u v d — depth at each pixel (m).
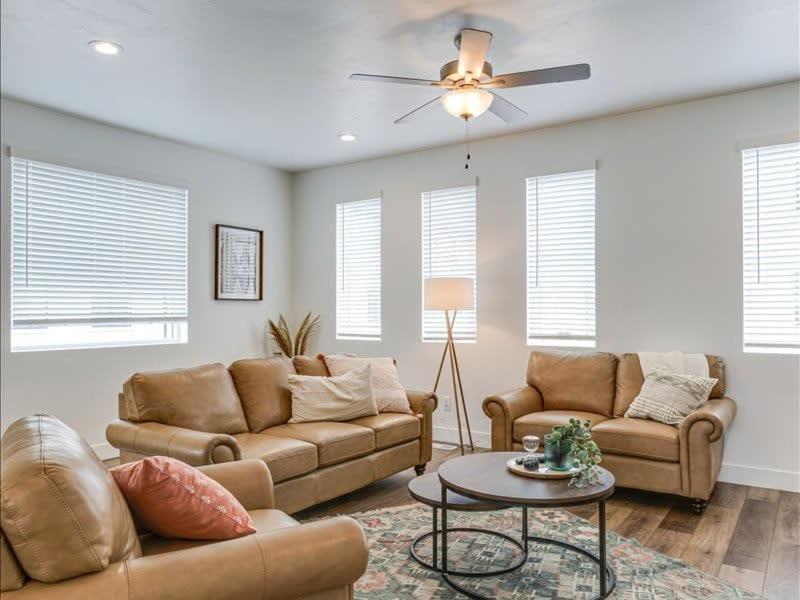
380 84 3.71
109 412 4.56
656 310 4.26
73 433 1.77
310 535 1.56
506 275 4.91
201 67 3.44
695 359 3.91
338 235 5.94
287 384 3.86
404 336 5.46
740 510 3.41
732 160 3.99
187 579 1.36
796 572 2.61
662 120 4.23
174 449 2.76
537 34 3.04
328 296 5.99
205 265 5.34
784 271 3.84
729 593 2.41
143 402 3.11
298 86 3.75
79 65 3.41
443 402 5.23
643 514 3.36
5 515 1.25
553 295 4.72
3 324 3.98
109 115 4.32
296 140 5.01
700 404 3.66
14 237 4.04
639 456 3.50
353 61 3.36
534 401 4.30
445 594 2.40
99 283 4.53
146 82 3.67
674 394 3.70
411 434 4.00
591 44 3.18
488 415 4.06
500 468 2.72
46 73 3.52
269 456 2.97
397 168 5.53
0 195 3.96
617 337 4.41
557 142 4.67
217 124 4.55
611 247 4.44
